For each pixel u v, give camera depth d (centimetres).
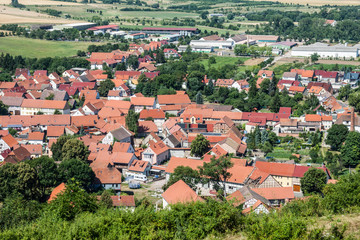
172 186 13300
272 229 7894
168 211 8988
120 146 19338
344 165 18788
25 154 19288
